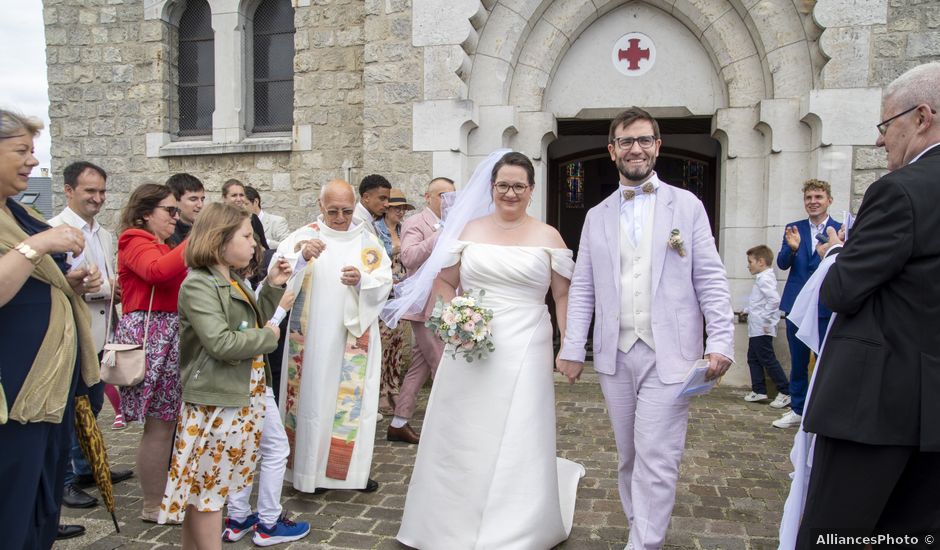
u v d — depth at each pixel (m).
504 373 3.07
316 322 3.82
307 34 7.53
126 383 3.21
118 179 8.17
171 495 2.68
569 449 4.71
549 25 6.69
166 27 8.08
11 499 2.26
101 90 8.17
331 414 3.84
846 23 5.82
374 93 6.69
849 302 2.01
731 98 6.43
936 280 1.90
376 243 3.99
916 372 1.92
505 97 6.73
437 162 6.57
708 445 4.79
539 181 6.81
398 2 6.60
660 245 2.85
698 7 6.41
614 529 3.40
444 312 2.97
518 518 2.98
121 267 3.48
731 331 2.79
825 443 2.11
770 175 6.23
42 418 2.30
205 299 2.70
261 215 6.86
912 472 2.02
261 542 3.23
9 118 2.23
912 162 2.02
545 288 3.22
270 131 8.05
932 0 5.70
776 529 3.40
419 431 5.09
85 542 3.27
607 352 2.97
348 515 3.61
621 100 6.82
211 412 2.75
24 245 2.14
